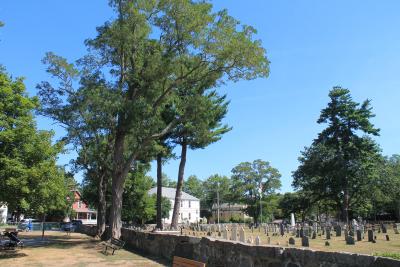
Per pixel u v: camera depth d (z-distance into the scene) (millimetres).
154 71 25875
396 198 65562
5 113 18047
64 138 30469
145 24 26531
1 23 18688
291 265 8852
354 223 40906
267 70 25625
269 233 37250
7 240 23297
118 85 27688
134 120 25922
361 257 6992
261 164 96938
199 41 25547
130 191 53156
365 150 56500
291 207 63406
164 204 83062
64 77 29344
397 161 78438
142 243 21469
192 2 25938
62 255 19453
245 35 25141
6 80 18297
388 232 35500
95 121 27156
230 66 25734
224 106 40469
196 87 29234
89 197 48156
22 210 18547
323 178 56906
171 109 36125
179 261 8492
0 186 17016
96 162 32906
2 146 17516
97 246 24062
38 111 28766
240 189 96250
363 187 56344
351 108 57188
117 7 26219
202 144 40125
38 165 18031
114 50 27688
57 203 20172
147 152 35875
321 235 30750
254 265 10344
